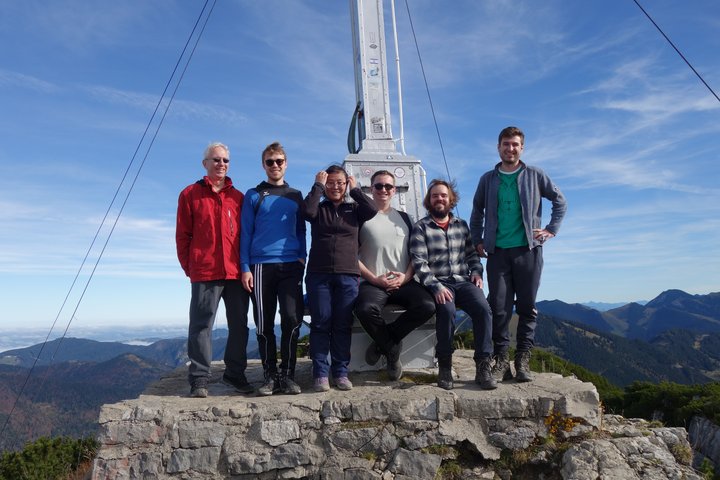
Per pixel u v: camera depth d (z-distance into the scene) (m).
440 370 4.87
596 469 4.02
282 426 4.33
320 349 4.89
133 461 4.19
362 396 4.59
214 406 4.38
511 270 5.14
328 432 4.34
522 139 5.12
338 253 4.94
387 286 5.07
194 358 4.94
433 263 5.13
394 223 5.45
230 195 5.20
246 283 4.94
